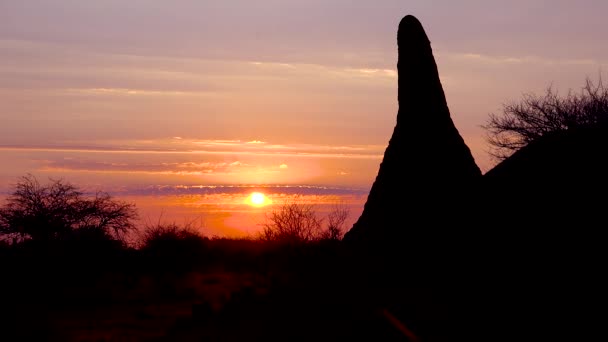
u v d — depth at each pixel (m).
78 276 33.44
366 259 24.39
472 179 23.78
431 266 21.78
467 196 23.03
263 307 23.06
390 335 17.12
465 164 24.22
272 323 20.69
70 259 35.25
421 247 22.94
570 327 14.97
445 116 25.12
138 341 21.47
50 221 39.78
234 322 21.92
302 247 33.28
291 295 23.45
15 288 29.47
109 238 40.44
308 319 20.36
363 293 21.55
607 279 15.67
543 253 17.67
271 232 35.31
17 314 23.70
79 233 39.06
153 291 31.06
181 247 40.03
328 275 24.41
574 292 15.85
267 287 28.28
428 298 19.20
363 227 25.64
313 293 22.73
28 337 21.97
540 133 30.89
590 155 20.11
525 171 21.53
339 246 27.38
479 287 18.50
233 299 24.95
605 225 17.20
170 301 28.98
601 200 18.03
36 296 29.05
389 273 22.94
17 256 34.38
